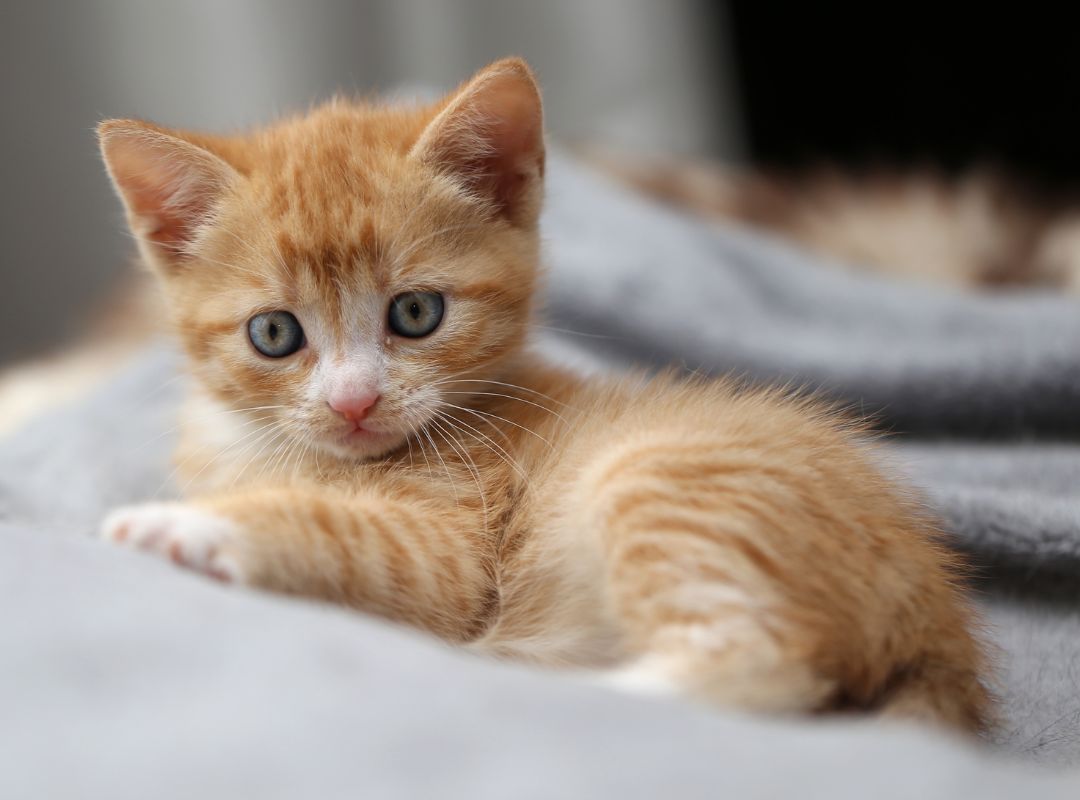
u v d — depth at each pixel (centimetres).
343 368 34
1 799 22
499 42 76
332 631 26
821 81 73
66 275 73
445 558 31
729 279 53
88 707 24
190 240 35
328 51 75
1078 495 41
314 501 30
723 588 28
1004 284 63
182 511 29
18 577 26
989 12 68
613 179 64
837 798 22
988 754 29
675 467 30
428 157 35
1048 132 68
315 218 34
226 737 23
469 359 35
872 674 29
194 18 73
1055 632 36
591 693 25
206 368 35
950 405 47
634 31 75
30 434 46
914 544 31
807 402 35
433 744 23
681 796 22
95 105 72
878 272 63
